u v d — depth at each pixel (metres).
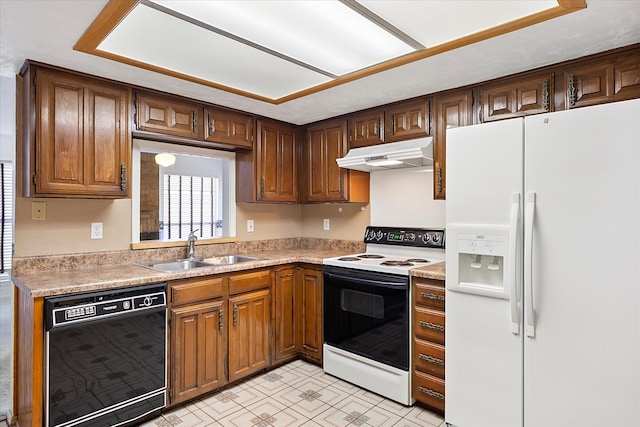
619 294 1.60
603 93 2.03
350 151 3.16
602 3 1.56
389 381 2.48
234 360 2.63
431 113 2.69
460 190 2.05
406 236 3.05
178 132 2.71
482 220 1.97
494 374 1.93
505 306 1.89
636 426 1.57
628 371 1.58
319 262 2.95
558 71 2.18
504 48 1.98
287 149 3.49
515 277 1.82
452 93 2.60
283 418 2.27
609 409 1.62
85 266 2.50
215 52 2.02
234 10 1.62
